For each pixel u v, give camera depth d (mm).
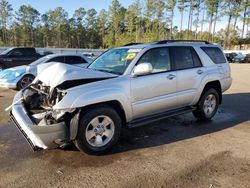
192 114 6957
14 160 4184
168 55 5406
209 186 3473
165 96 5203
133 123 4812
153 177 3691
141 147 4734
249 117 6742
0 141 4965
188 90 5664
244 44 71250
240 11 61625
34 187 3439
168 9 68250
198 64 6004
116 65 5055
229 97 9586
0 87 10625
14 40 89188
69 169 3914
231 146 4801
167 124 6090
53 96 4164
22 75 10164
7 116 6609
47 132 3811
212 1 64062
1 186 3453
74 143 4312
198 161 4184
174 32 76062
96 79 4387
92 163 4105
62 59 10961
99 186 3469
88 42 101875
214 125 6043
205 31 72375
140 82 4754
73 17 100000
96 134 4320
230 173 3812
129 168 3947
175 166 4016
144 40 67125
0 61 14500
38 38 95625
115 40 83875
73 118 4043
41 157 4297
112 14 84375
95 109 4250
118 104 4559
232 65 34188
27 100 4719
